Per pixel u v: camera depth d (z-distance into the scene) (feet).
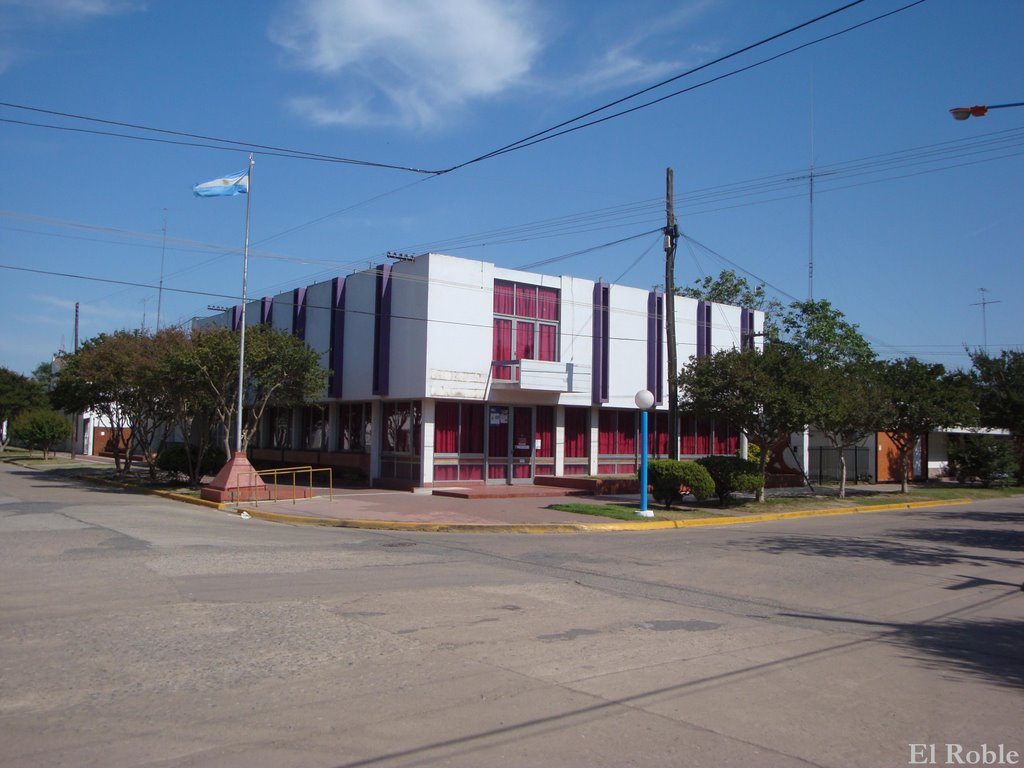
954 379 109.19
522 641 25.81
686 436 108.06
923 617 32.45
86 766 15.49
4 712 18.38
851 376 91.66
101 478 101.19
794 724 19.10
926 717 19.93
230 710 18.78
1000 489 120.88
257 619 27.66
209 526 55.93
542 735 17.76
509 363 84.84
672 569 42.22
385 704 19.44
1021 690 22.49
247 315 114.42
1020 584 40.55
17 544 44.27
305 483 94.63
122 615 27.84
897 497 96.89
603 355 95.55
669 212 81.76
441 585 35.19
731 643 26.76
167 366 80.02
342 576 36.83
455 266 83.10
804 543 54.54
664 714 19.43
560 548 49.47
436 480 83.15
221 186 77.05
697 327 106.42
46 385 200.75
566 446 94.73
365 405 93.40
